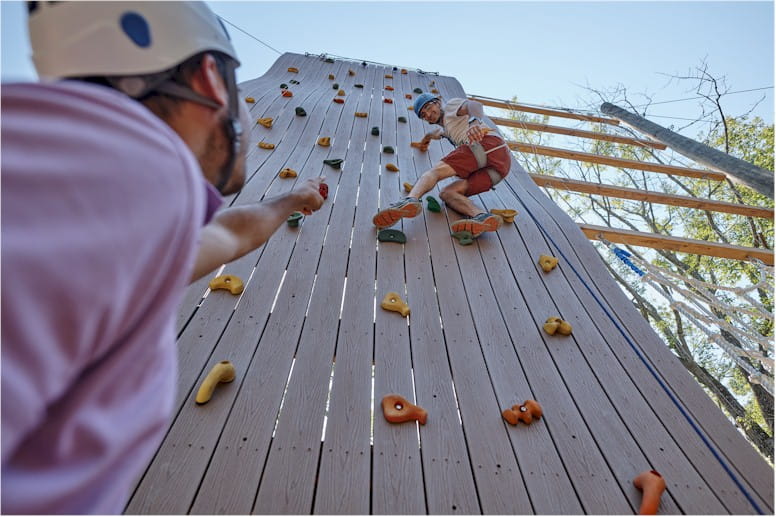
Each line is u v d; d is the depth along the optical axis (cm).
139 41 53
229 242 93
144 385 49
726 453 180
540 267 294
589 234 390
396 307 242
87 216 36
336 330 226
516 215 358
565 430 184
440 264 288
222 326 220
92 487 45
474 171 348
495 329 237
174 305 46
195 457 158
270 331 220
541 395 200
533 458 172
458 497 155
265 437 169
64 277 34
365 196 367
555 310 256
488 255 303
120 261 38
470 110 358
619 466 172
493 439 177
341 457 165
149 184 40
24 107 38
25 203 34
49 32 52
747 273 980
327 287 255
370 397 191
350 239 304
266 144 430
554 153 572
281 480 154
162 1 55
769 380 264
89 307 36
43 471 41
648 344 236
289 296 245
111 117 41
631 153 1094
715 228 982
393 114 590
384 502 151
